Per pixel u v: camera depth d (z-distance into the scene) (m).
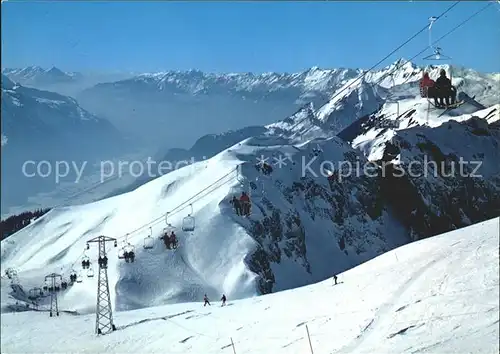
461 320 32.25
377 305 41.25
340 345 35.78
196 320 58.59
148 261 140.88
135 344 53.47
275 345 41.00
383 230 198.25
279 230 172.50
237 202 84.75
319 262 178.62
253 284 131.00
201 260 145.62
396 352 31.06
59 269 169.88
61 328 68.19
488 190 97.56
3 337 65.50
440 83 25.23
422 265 46.44
